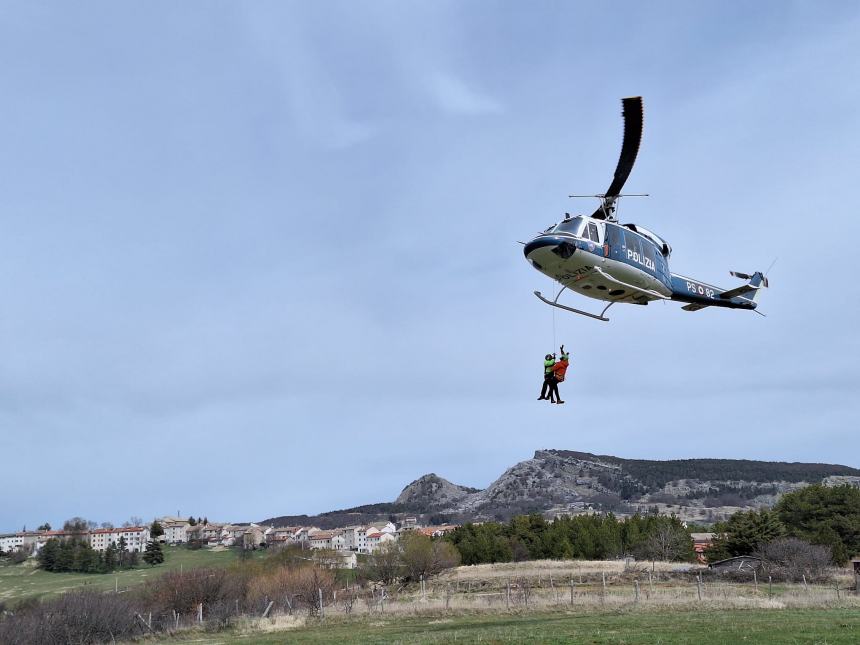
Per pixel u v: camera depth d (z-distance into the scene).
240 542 175.50
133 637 35.09
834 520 70.12
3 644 31.77
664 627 25.08
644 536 85.56
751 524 68.19
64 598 37.25
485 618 33.31
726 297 27.14
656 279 23.81
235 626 36.38
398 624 33.12
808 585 46.28
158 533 183.00
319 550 88.31
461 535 100.44
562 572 65.19
